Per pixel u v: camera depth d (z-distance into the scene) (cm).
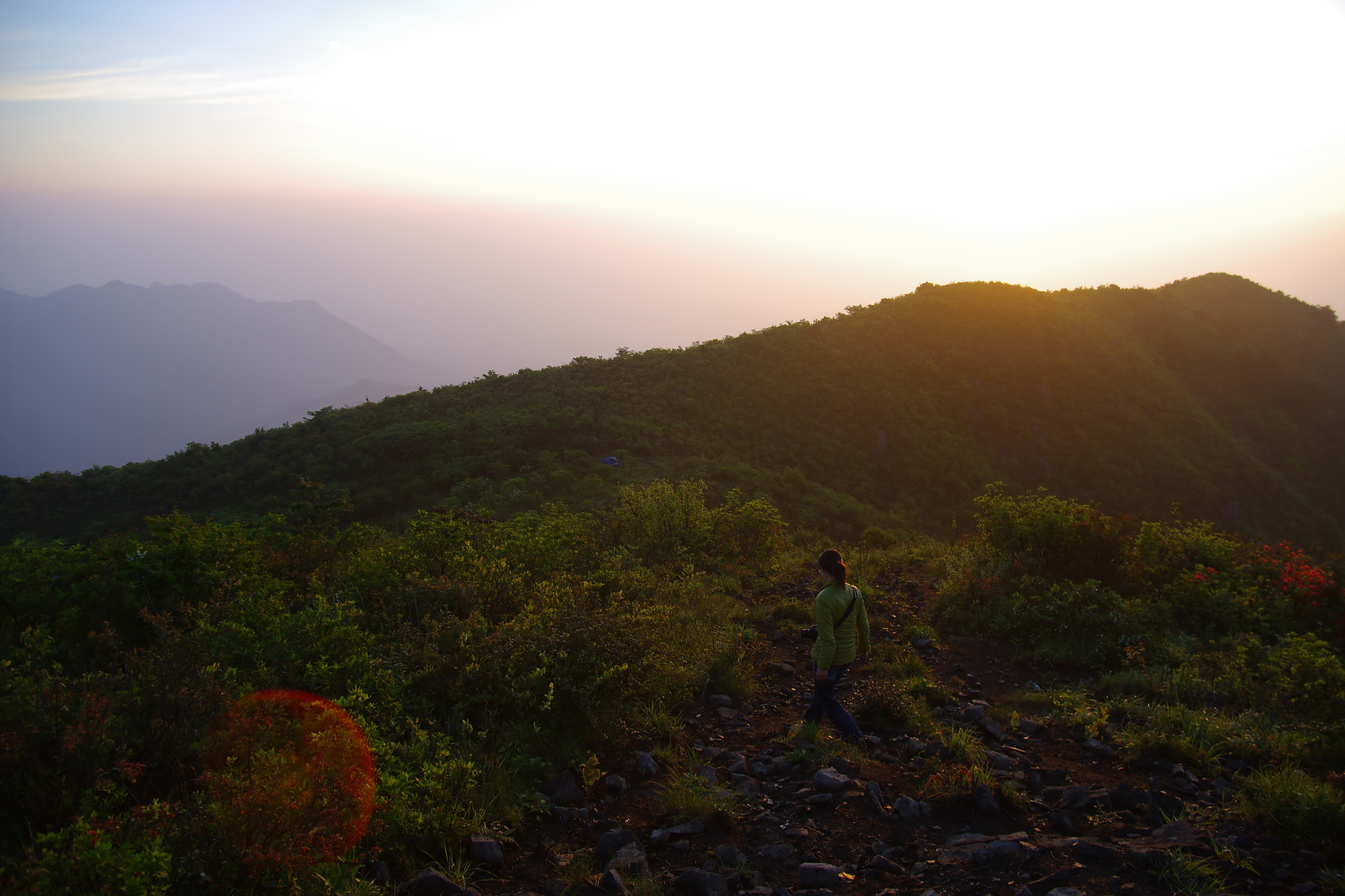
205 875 264
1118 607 765
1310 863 325
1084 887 309
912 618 834
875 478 4491
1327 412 5988
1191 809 383
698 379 5094
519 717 476
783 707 579
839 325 5828
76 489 4062
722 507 1241
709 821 379
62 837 259
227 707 371
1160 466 5053
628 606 662
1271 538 4862
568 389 5050
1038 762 466
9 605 591
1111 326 6322
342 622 547
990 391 5241
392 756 381
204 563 638
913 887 319
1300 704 520
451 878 321
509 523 966
